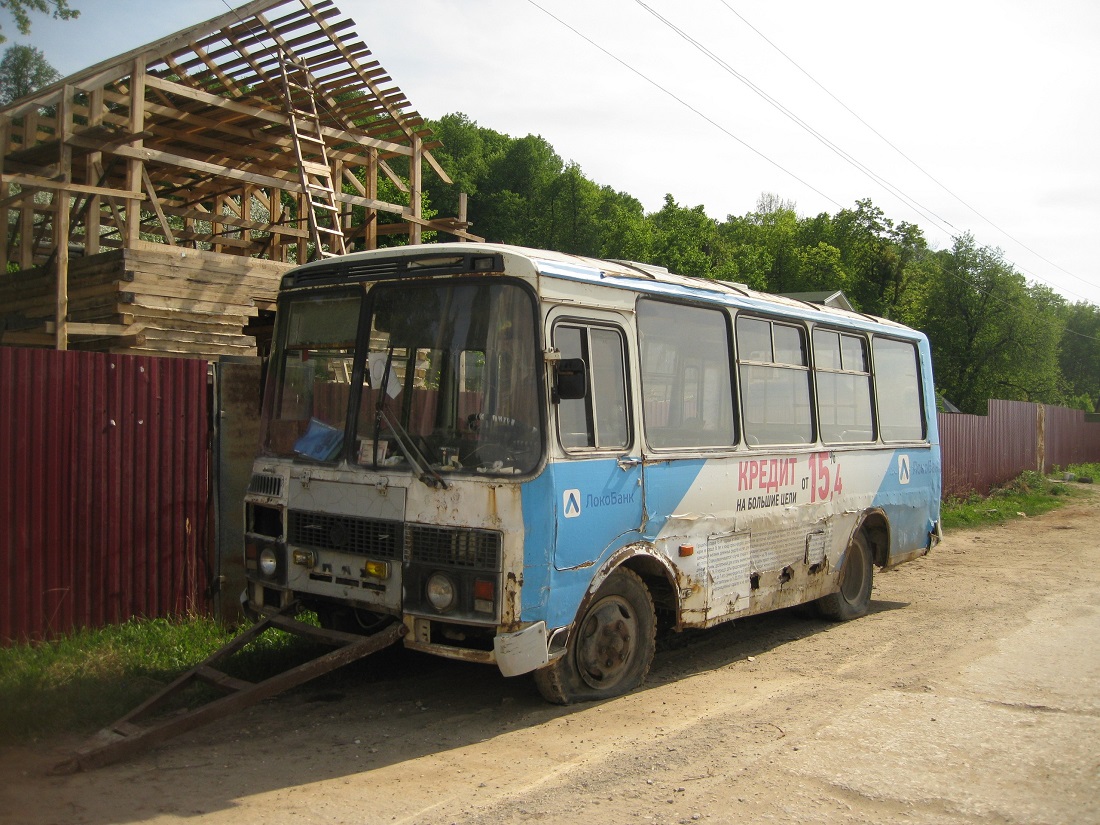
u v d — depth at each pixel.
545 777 5.15
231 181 16.58
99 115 11.82
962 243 55.12
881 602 10.93
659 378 6.98
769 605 8.23
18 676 6.16
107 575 7.48
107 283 10.66
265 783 5.00
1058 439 33.72
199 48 13.07
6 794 4.70
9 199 11.34
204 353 11.31
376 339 6.21
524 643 5.61
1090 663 7.65
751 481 7.95
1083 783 5.05
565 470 5.89
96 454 7.44
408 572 5.79
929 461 11.41
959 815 4.64
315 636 6.05
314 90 14.47
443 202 54.00
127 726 5.36
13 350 6.96
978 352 54.31
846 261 63.62
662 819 4.58
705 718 6.27
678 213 54.53
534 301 5.80
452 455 5.79
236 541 8.29
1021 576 12.71
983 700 6.61
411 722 6.12
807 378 9.02
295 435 6.55
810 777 5.13
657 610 7.59
